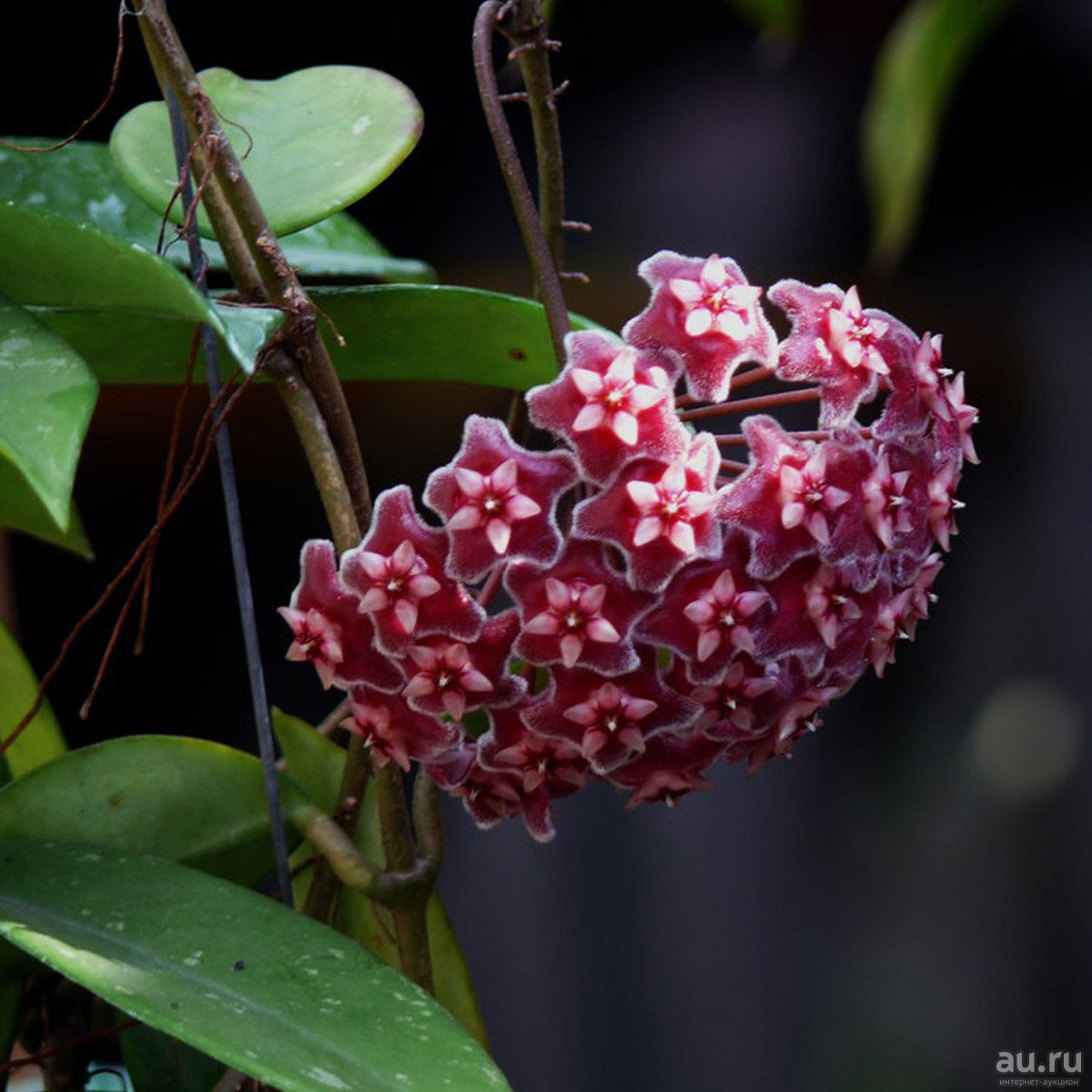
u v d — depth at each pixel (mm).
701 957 1420
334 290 806
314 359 786
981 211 1392
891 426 774
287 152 802
